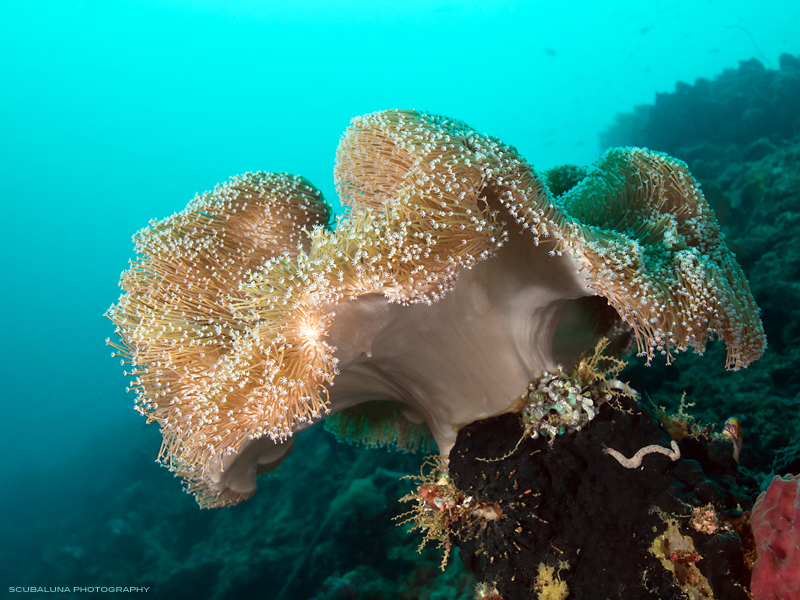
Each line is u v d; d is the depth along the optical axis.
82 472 2.35
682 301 0.37
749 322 0.41
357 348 0.35
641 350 0.37
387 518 0.94
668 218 0.44
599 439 0.39
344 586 0.84
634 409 0.39
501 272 0.40
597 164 0.51
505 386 0.41
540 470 0.39
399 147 0.35
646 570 0.37
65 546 1.61
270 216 0.51
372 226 0.32
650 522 0.37
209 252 0.48
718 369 0.90
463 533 0.42
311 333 0.32
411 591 0.81
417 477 0.46
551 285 0.40
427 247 0.32
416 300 0.34
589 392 0.40
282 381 0.32
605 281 0.35
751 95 1.96
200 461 0.39
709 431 0.44
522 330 0.41
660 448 0.38
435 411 0.44
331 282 0.31
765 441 0.75
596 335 0.50
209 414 0.34
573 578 0.38
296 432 0.46
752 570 0.36
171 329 0.40
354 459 1.19
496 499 0.39
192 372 0.39
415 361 0.41
